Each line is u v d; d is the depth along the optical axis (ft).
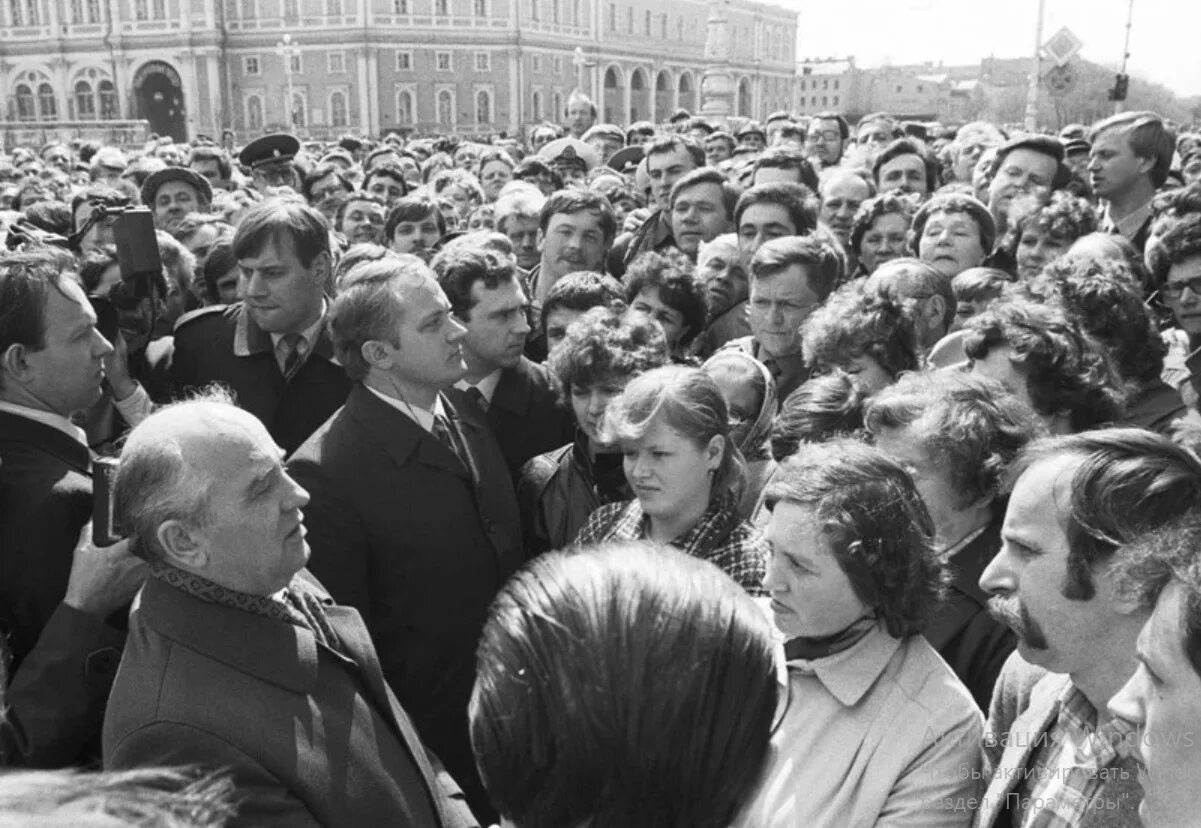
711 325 15.39
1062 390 8.31
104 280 12.50
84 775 2.35
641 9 232.94
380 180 28.86
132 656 5.70
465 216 27.43
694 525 8.01
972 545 7.10
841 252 15.21
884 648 5.80
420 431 8.89
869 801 5.39
